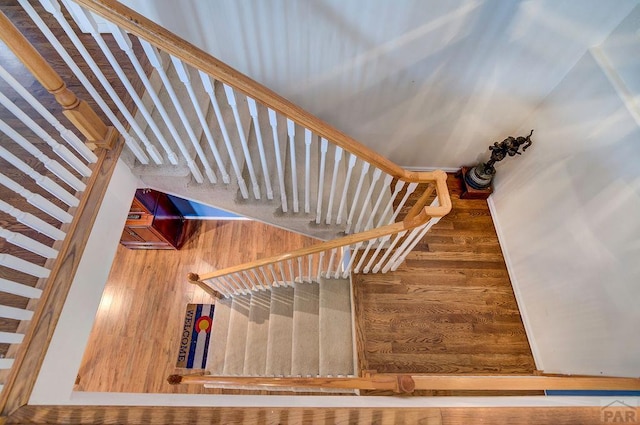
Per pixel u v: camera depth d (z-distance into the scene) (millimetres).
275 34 2148
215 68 1183
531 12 1978
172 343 3352
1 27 1010
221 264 3791
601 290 1973
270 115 1456
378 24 2061
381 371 2492
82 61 1984
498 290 2855
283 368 2723
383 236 2010
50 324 1233
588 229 2078
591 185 2064
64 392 1267
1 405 1066
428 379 1476
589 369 2068
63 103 1346
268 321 3059
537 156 2633
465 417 1030
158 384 3154
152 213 3182
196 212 3912
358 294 2768
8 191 1566
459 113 2791
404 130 2998
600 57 2018
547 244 2469
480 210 3299
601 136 1994
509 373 2520
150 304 3533
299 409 1041
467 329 2682
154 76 1960
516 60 2295
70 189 1597
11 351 1165
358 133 3025
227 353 3043
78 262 1377
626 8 1824
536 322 2568
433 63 2342
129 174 1797
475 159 3391
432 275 2898
